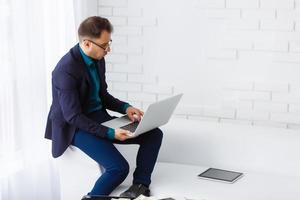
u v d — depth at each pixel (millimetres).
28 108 3119
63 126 2910
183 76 3846
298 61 3561
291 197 2760
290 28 3541
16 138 3049
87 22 2848
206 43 3746
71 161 3027
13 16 2959
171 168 3215
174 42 3826
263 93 3670
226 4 3652
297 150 3156
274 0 3543
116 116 3389
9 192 3039
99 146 2883
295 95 3600
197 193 2805
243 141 3275
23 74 3057
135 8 3875
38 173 3270
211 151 3318
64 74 2814
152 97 3949
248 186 2912
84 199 2580
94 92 3020
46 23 3336
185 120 3500
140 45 3912
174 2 3771
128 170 2883
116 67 3994
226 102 3768
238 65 3699
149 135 3039
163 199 2545
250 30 3631
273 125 3686
